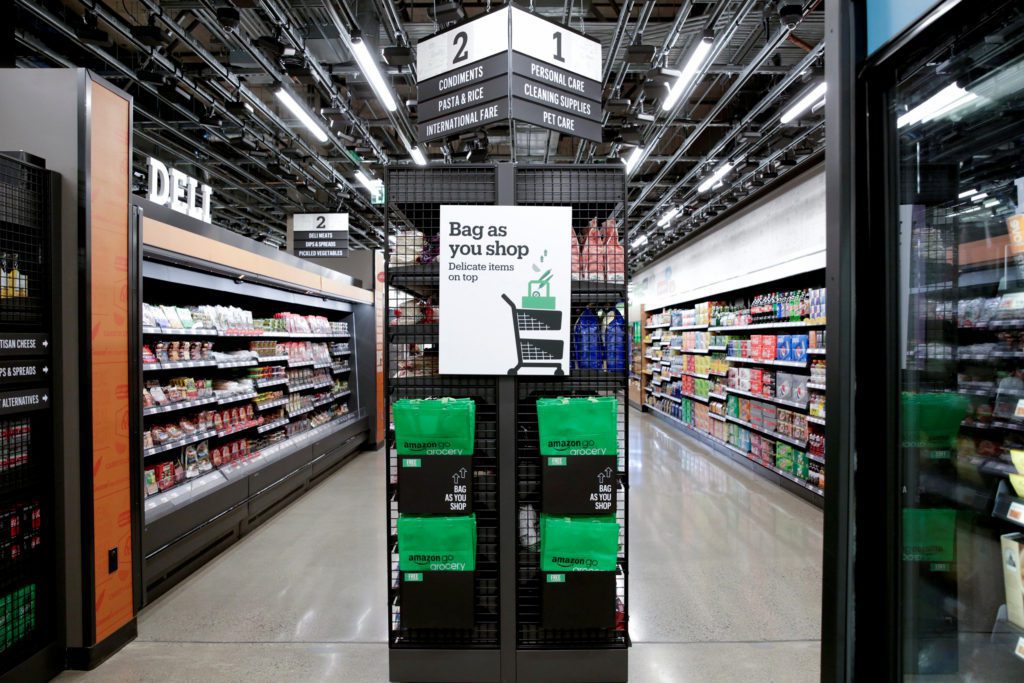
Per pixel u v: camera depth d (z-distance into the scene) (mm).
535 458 2201
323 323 6680
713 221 8281
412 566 2084
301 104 5832
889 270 1252
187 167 8828
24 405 2178
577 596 2078
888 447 1262
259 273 4512
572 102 2822
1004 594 1301
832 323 1278
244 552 3760
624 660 2148
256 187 10023
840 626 1268
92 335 2408
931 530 1278
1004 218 1278
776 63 5844
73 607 2359
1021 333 1286
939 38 1089
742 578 3299
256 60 5082
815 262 4848
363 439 7406
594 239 2248
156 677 2320
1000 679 1289
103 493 2459
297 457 5055
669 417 10328
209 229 3729
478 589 2188
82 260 2367
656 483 5602
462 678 2148
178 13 4840
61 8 4570
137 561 2664
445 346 2145
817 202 5344
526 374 2137
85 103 2375
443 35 2820
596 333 2248
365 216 12609
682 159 8047
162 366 3516
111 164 2539
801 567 3459
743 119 6340
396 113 6570
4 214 2146
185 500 3357
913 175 1257
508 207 2137
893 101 1233
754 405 6148
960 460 1286
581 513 2084
